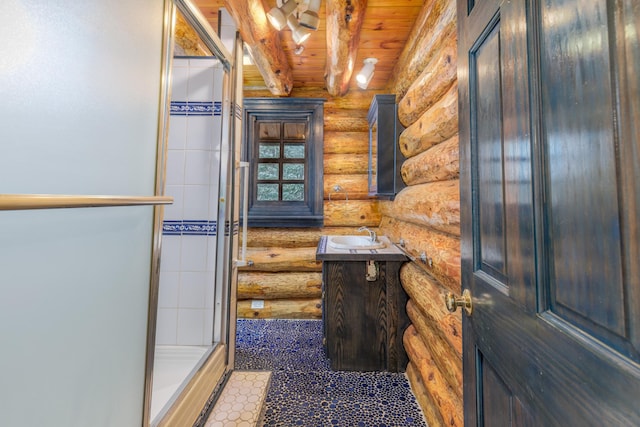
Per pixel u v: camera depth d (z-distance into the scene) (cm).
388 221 292
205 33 140
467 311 84
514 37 57
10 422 55
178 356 167
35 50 57
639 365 32
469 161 83
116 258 82
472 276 81
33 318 59
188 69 177
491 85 69
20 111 55
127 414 86
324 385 196
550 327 47
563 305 45
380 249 228
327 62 241
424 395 172
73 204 53
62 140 64
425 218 173
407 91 227
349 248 228
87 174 70
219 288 174
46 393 61
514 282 58
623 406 34
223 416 138
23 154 56
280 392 188
